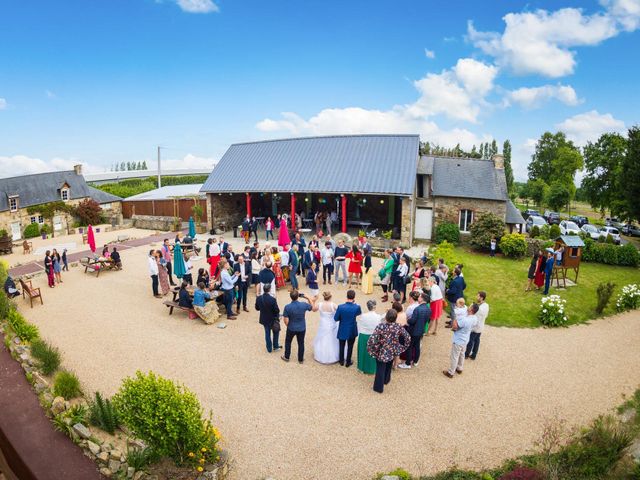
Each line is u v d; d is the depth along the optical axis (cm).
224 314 1430
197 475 693
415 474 725
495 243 2411
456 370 1055
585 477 741
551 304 1431
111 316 1413
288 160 2878
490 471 733
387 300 1532
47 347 1088
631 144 3453
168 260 1730
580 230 3838
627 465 787
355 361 1098
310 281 1592
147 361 1095
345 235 2389
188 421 684
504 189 2661
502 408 916
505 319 1458
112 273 1939
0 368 1034
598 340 1321
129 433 792
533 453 780
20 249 2806
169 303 1413
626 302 1653
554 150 6762
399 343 927
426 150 4609
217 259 1697
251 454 764
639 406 945
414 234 2777
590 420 889
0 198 3888
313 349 1147
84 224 4431
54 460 730
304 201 3269
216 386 976
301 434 815
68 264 2097
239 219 3219
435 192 2684
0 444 775
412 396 948
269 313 1113
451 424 854
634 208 3491
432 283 1266
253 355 1127
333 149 2864
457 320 998
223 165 3027
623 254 2375
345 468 734
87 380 1000
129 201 3966
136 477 693
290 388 969
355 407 900
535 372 1084
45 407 863
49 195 4303
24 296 1612
